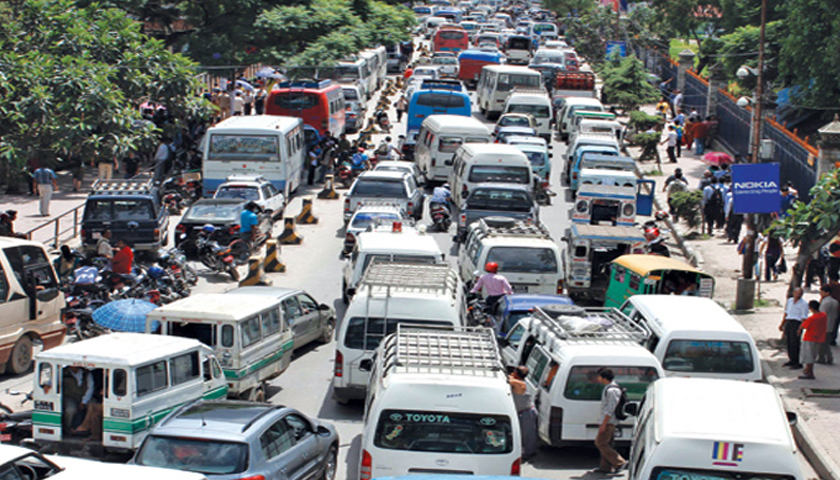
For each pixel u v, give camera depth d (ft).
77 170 142.51
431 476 38.11
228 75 194.18
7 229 100.63
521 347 64.80
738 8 229.45
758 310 91.20
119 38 157.07
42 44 152.97
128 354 52.85
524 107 188.24
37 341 80.43
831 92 149.79
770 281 102.37
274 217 128.98
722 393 43.32
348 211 120.47
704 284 81.30
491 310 80.12
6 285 71.82
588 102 198.08
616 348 56.59
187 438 44.75
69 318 80.64
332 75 207.21
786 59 155.63
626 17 349.82
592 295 95.61
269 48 185.16
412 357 47.50
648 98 232.12
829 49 143.02
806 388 70.08
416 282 65.98
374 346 64.23
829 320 75.41
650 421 42.24
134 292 89.04
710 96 195.21
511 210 110.52
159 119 163.02
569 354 55.93
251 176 127.85
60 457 41.22
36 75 139.64
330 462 53.93
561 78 224.33
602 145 151.43
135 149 144.66
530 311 74.59
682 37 302.86
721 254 114.52
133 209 104.88
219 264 104.78
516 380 56.54
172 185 141.18
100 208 104.22
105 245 99.40
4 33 152.05
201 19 192.54
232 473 43.83
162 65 159.22
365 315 64.23
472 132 147.95
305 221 132.16
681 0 282.97
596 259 98.53
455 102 174.91
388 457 43.96
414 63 277.44
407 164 132.05
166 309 64.69
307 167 160.35
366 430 44.78
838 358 77.46
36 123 139.74
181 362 56.03
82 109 139.03
